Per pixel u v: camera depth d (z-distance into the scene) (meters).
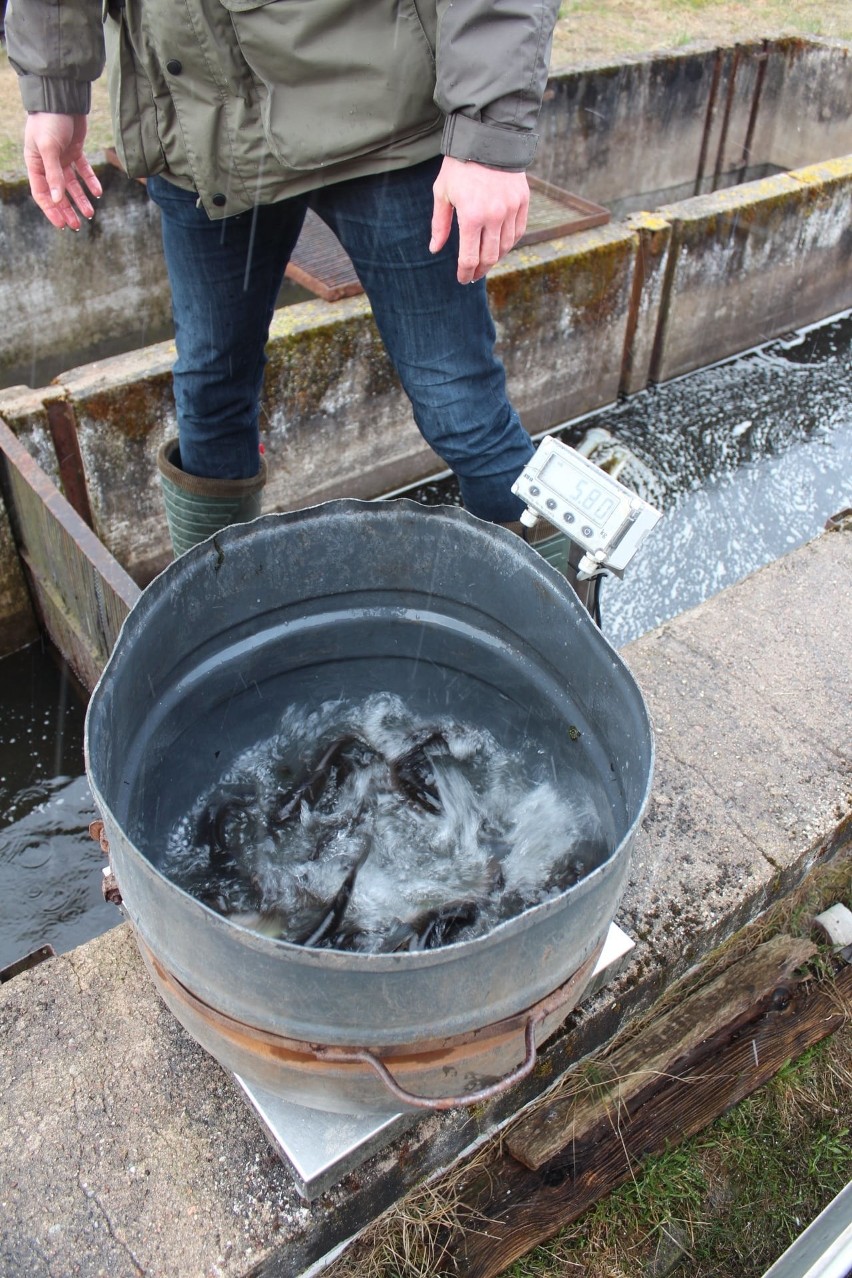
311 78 1.35
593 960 1.05
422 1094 0.97
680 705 1.72
